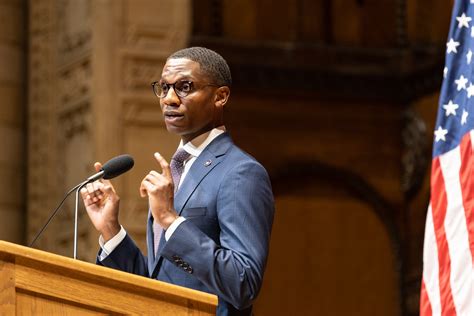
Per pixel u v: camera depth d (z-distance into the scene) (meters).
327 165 23.92
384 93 24.36
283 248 23.39
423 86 23.77
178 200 8.14
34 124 23.17
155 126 21.16
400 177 24.30
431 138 23.50
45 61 23.28
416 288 23.28
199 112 8.30
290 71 23.75
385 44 24.41
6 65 23.52
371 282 23.64
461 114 10.38
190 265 7.64
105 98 21.09
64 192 22.41
